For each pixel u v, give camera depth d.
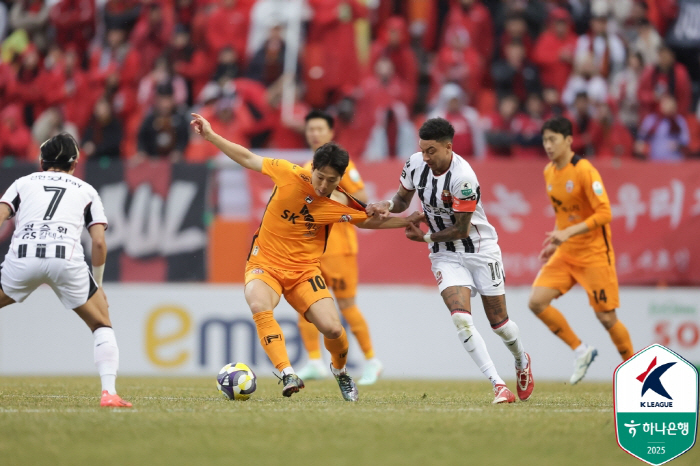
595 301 27.73
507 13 50.72
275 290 21.02
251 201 38.28
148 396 22.66
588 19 51.56
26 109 50.19
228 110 46.81
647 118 48.34
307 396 23.12
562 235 25.31
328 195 20.56
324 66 49.34
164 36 50.47
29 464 12.53
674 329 38.00
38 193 18.39
